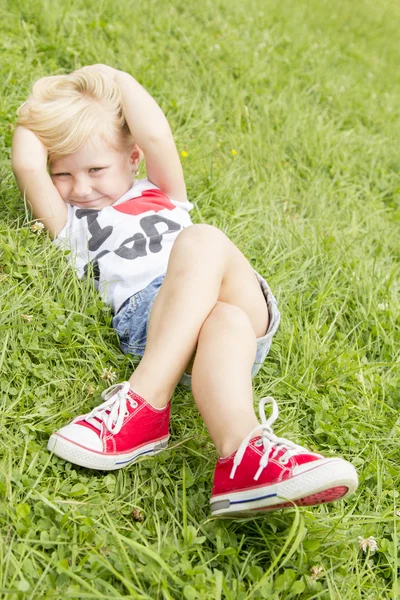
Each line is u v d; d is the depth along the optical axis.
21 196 2.70
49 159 2.58
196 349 2.07
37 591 1.62
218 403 1.90
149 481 2.00
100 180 2.54
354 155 4.51
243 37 5.46
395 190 4.24
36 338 2.25
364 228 3.80
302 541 1.87
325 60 5.75
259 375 2.51
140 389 1.98
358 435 2.40
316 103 4.99
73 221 2.57
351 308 3.10
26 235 2.54
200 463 2.08
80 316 2.40
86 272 2.50
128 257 2.41
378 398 2.65
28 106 2.53
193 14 5.46
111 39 4.55
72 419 2.09
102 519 1.85
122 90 2.59
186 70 4.56
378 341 2.90
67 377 2.23
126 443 1.96
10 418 2.04
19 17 4.30
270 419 1.85
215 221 3.27
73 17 4.50
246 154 3.98
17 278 2.45
